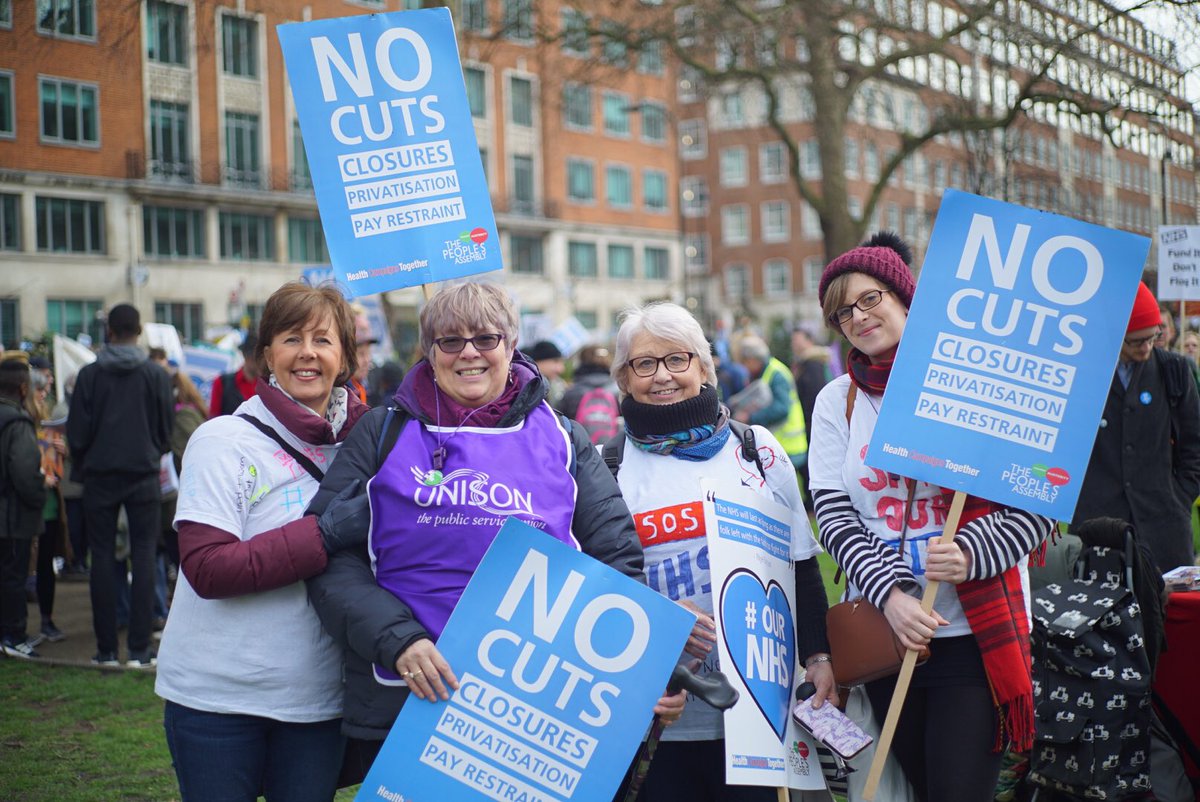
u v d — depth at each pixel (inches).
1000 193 492.1
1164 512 186.1
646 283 1950.1
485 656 102.2
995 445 114.9
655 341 120.6
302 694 108.8
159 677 110.0
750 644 114.0
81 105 1284.4
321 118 137.2
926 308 117.0
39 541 288.8
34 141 1256.2
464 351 107.6
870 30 611.5
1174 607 158.4
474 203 140.5
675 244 1998.0
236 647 106.9
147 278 1346.0
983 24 536.4
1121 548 155.9
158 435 255.4
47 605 291.0
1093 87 471.2
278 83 1424.7
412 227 138.6
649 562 119.1
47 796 176.9
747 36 624.1
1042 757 154.6
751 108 2159.2
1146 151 433.4
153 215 1364.4
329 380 112.7
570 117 1750.7
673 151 1989.4
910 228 1956.2
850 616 118.5
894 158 661.3
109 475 251.0
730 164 2343.8
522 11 628.4
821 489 123.8
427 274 138.6
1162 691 159.5
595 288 1865.2
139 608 256.4
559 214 1792.6
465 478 105.0
